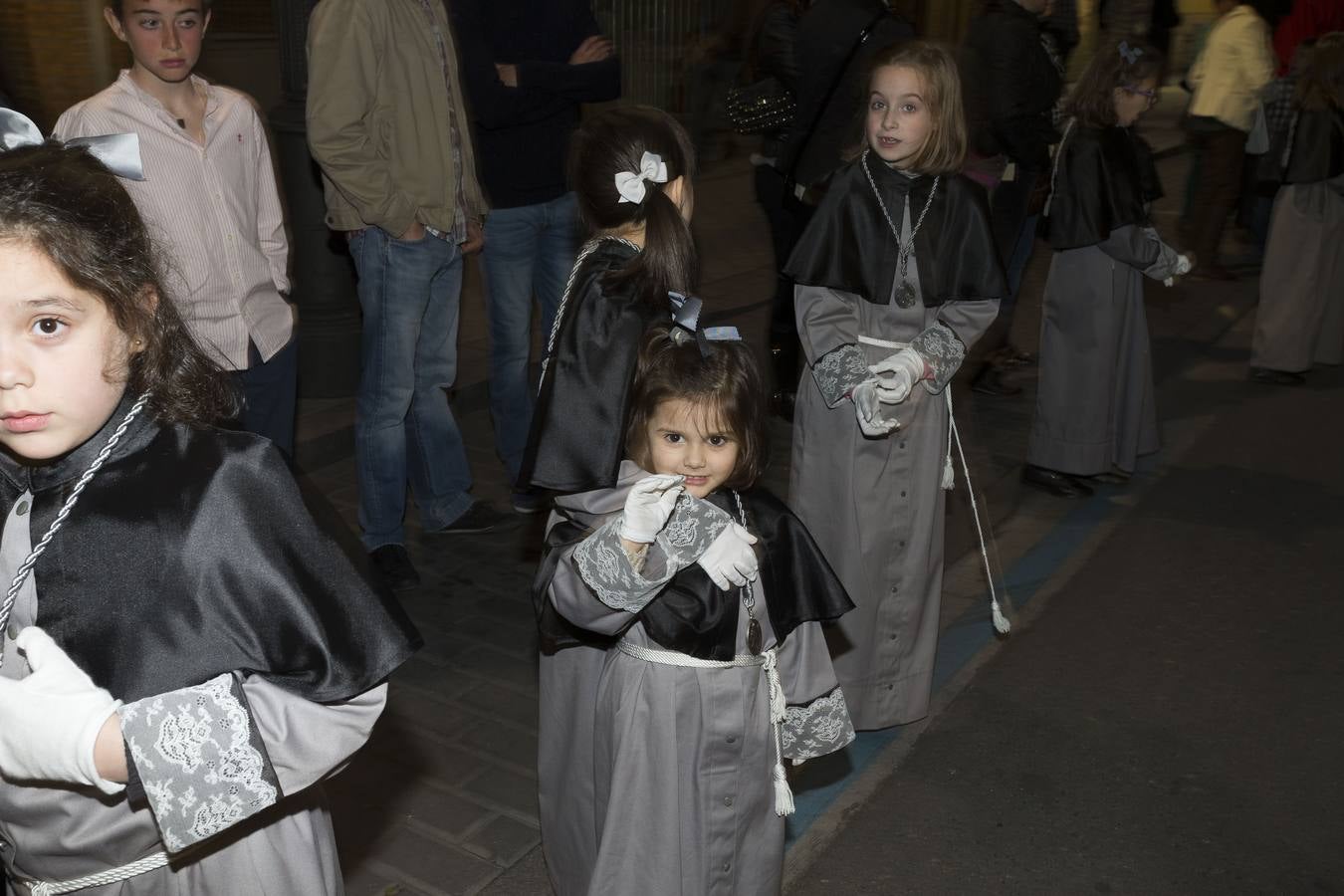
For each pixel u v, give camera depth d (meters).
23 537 1.53
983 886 3.12
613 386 2.29
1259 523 5.36
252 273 3.72
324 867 1.81
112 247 1.46
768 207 6.00
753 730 2.32
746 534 2.21
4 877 2.15
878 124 3.32
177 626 1.50
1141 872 3.18
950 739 3.75
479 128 4.73
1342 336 7.47
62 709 1.43
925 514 3.49
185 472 1.53
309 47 4.10
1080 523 5.34
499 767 3.48
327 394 6.05
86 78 6.12
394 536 4.53
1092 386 5.41
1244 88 8.92
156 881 1.65
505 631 4.21
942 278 3.36
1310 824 3.38
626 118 2.46
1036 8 6.17
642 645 2.29
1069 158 5.21
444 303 4.65
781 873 2.47
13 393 1.40
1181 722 3.87
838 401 3.34
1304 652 4.30
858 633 3.52
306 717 1.55
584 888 2.60
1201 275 9.44
